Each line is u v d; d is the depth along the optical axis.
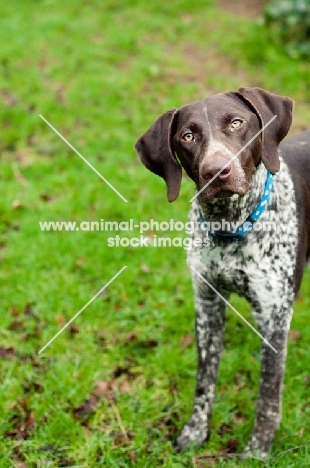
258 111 3.15
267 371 3.46
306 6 8.38
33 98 7.53
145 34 9.31
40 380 4.15
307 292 4.75
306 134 4.07
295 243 3.44
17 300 4.81
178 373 4.20
